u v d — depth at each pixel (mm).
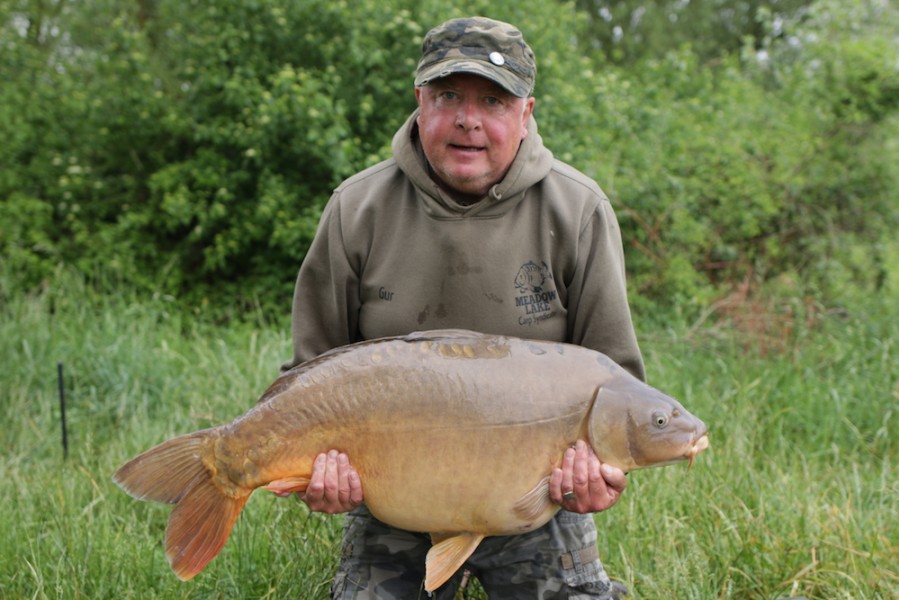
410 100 7812
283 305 7887
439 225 2520
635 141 8117
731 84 9406
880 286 8219
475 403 2268
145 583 3205
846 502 3738
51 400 5375
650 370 5766
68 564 3164
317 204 7762
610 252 2574
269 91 7855
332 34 7973
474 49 2377
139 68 8469
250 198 8320
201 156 8141
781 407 5203
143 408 5262
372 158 7215
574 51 8836
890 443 4801
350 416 2279
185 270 8383
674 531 3457
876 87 8172
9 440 4812
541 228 2539
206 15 8250
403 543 2650
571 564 2627
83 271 7719
